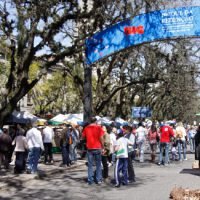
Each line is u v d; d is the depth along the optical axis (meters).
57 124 33.00
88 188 13.24
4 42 20.55
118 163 13.59
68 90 56.84
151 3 22.53
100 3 19.80
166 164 21.05
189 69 35.66
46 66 18.92
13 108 17.94
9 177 15.27
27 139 16.67
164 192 12.12
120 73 36.84
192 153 32.31
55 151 29.27
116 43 22.28
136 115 47.44
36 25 18.05
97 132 14.25
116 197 11.41
